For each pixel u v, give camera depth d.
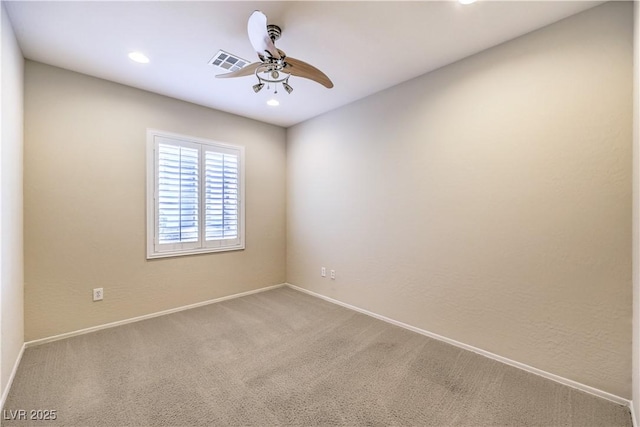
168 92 3.19
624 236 1.80
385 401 1.86
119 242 2.99
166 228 3.32
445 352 2.48
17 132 2.20
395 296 3.07
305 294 4.12
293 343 2.64
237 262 3.98
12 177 2.07
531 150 2.15
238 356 2.40
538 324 2.14
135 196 3.09
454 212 2.59
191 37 2.20
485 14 1.95
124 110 3.00
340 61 2.55
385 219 3.15
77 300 2.75
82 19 1.98
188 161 3.47
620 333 1.83
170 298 3.37
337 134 3.70
